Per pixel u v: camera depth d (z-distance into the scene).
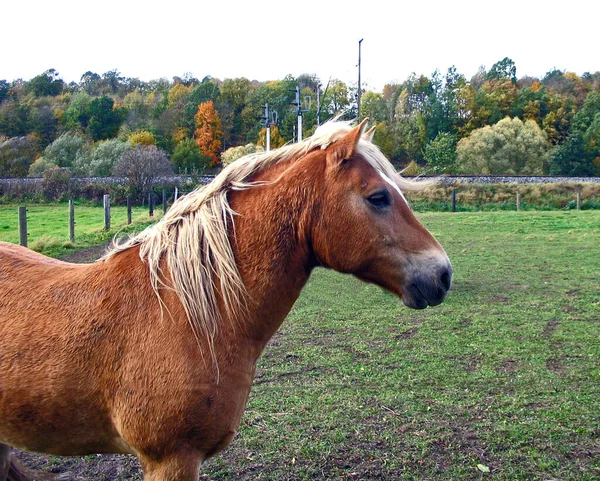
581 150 44.03
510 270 10.45
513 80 66.31
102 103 55.38
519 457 3.48
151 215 20.08
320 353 5.58
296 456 3.48
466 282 9.37
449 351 5.64
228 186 2.30
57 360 2.08
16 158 40.16
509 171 41.41
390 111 50.69
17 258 2.48
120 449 2.27
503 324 6.71
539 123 54.66
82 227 16.72
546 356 5.47
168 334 2.05
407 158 48.53
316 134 2.34
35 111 54.41
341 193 2.14
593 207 25.41
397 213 2.20
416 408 4.20
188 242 2.18
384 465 3.38
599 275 9.88
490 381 4.79
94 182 29.69
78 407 2.10
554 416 4.06
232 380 2.12
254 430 3.81
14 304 2.22
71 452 2.29
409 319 6.99
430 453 3.53
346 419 3.99
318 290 8.86
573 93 61.72
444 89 58.09
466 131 53.72
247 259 2.19
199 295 2.09
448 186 27.08
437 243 2.27
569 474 3.30
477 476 3.27
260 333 2.22
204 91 52.75
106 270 2.29
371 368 5.12
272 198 2.21
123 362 2.06
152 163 28.66
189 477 2.08
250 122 49.19
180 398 2.00
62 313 2.16
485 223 18.83
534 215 21.44
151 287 2.15
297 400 4.34
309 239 2.21
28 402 2.09
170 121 50.59
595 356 5.46
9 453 2.71
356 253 2.17
